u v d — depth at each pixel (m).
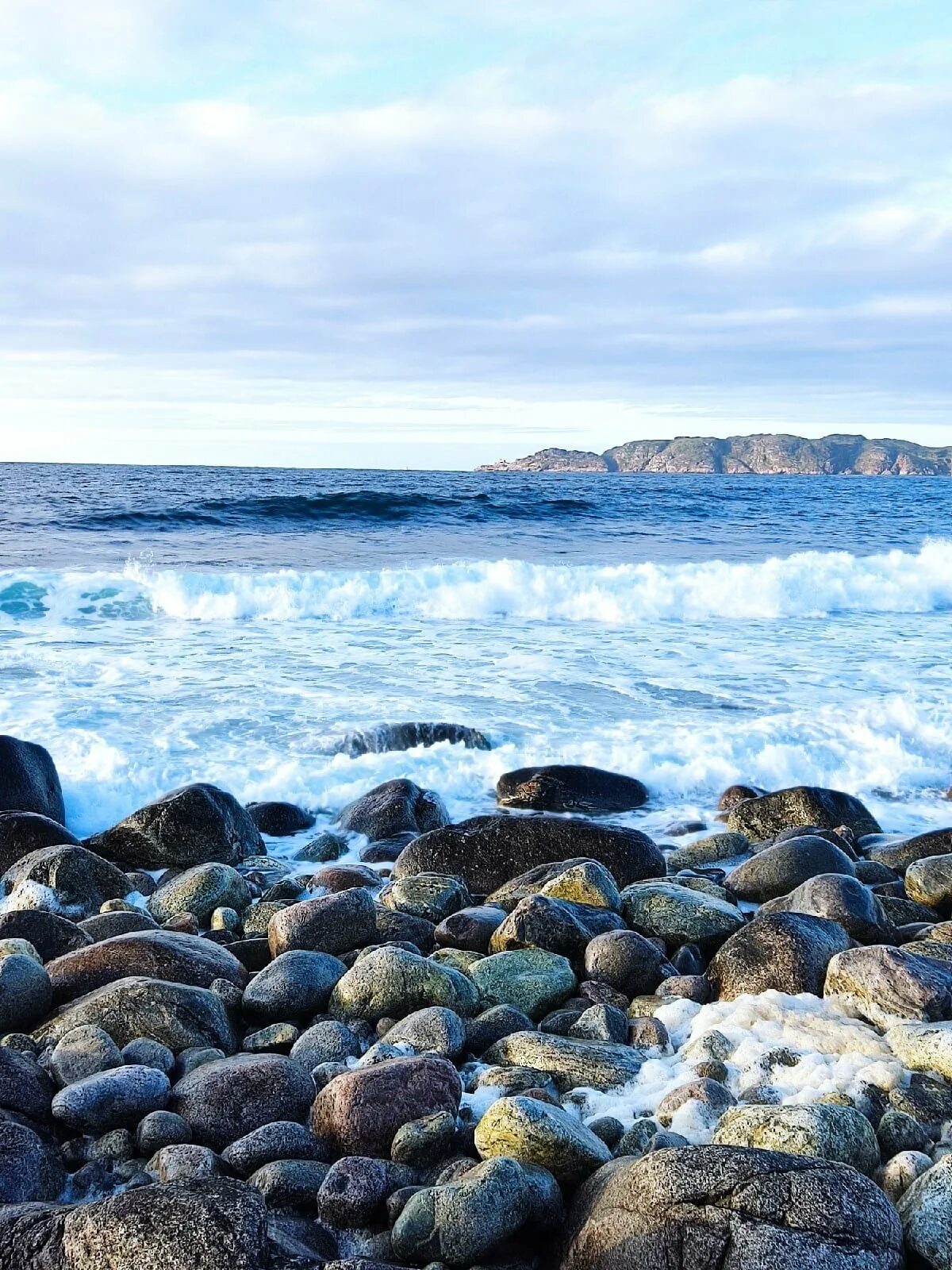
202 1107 4.22
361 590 18.22
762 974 5.54
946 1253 3.11
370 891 7.44
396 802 9.05
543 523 34.97
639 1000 5.48
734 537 32.66
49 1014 5.14
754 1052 4.62
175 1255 2.99
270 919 6.88
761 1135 3.71
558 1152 3.69
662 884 6.94
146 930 5.98
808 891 6.57
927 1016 4.91
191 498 39.28
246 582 18.42
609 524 35.41
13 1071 4.27
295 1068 4.47
